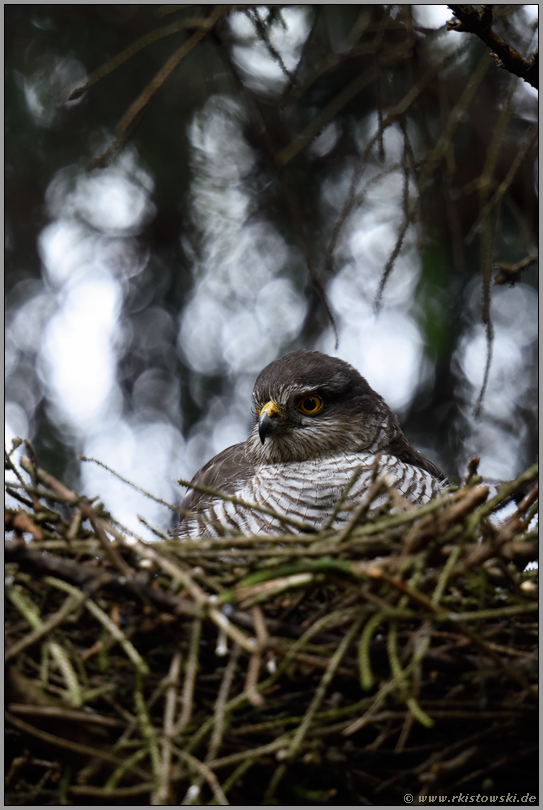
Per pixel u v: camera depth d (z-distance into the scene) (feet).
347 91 22.47
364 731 17.24
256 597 15.62
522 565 18.24
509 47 21.40
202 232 41.27
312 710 14.78
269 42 21.91
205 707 16.48
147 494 19.90
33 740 15.79
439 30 23.29
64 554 17.79
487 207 22.61
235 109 38.68
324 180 41.01
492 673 16.19
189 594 16.57
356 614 15.96
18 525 17.88
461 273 39.63
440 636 16.67
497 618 17.53
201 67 37.91
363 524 18.69
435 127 38.24
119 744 14.99
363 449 29.58
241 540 17.47
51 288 42.29
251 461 30.81
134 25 38.68
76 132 39.78
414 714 14.33
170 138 39.63
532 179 33.22
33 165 40.06
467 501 16.19
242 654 16.39
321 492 26.66
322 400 29.89
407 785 16.92
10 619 17.13
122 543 16.78
